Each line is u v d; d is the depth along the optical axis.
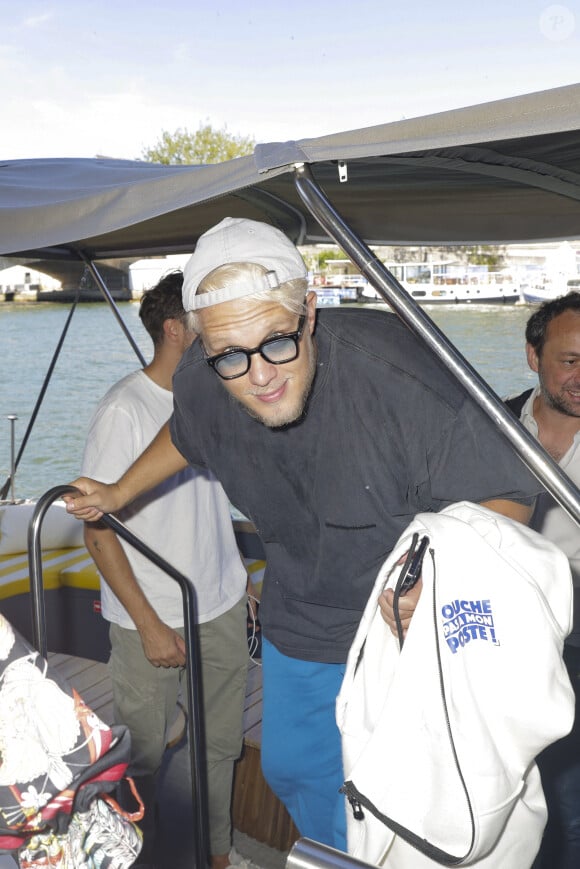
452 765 1.16
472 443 1.43
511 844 1.26
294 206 2.98
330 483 1.56
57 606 3.59
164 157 41.75
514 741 1.18
